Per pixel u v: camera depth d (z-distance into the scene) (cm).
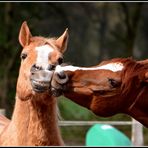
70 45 4931
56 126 846
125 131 2303
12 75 2845
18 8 3038
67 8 4538
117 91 778
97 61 5131
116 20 4984
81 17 4903
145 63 786
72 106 2453
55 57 809
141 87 777
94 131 1072
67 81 773
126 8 3325
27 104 836
